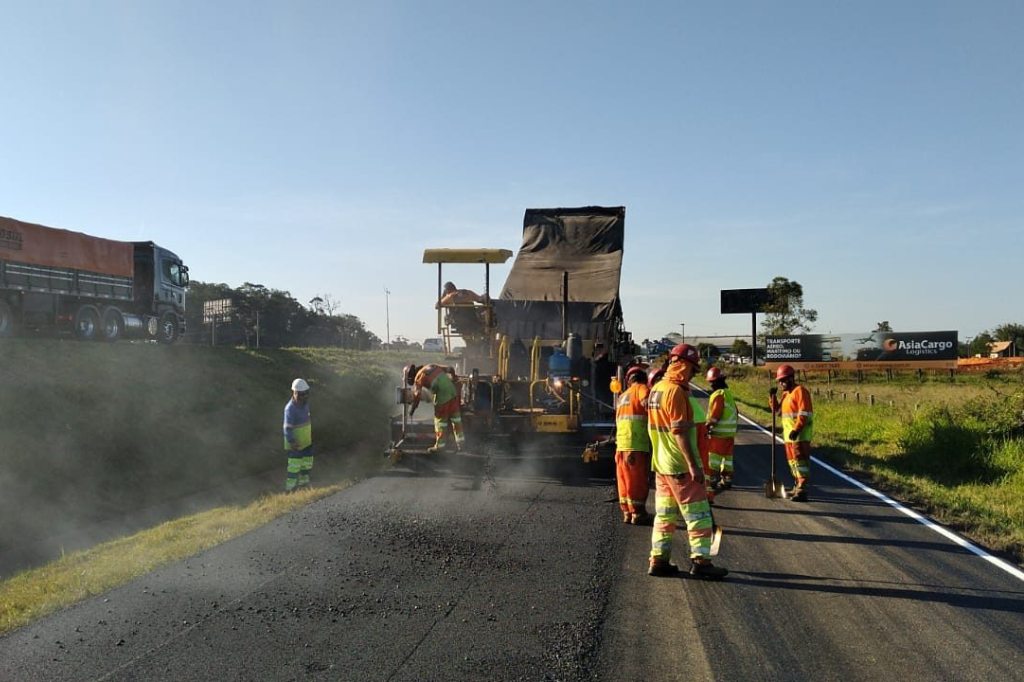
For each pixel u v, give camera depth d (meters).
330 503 9.72
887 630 5.16
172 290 25.11
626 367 13.48
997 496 10.50
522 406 12.77
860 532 8.25
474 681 4.29
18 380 12.99
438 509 9.30
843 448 15.86
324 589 6.04
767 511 9.51
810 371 63.19
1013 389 17.27
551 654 4.70
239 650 4.76
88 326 20.48
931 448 13.92
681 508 6.55
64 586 6.32
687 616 5.43
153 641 4.93
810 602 5.77
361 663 4.55
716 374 10.99
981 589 6.11
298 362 24.36
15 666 4.54
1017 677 4.39
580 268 14.95
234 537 7.82
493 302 13.54
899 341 61.00
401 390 11.74
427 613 5.47
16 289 17.89
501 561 6.89
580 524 8.47
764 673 4.43
